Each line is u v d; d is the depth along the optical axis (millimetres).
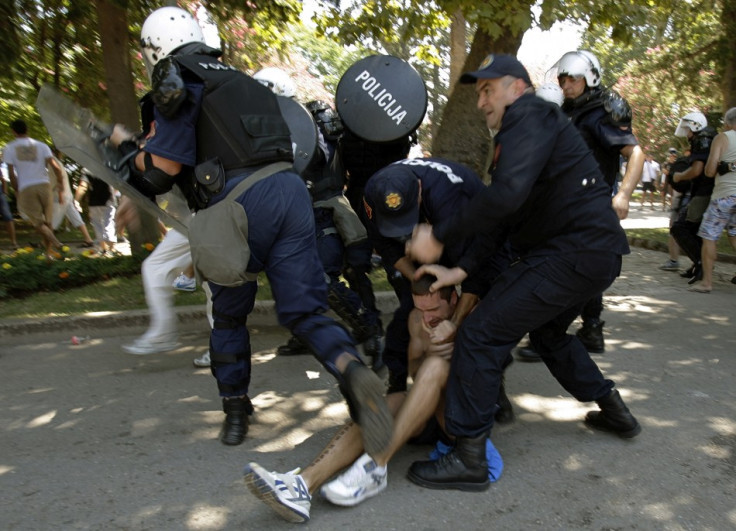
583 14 6477
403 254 3066
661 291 6965
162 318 3977
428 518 2631
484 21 5773
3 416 3674
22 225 14695
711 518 2613
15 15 7258
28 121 14680
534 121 2592
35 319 5199
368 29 8031
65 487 2896
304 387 4113
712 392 3955
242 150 2832
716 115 17750
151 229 7516
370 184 2881
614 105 4023
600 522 2590
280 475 2555
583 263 2723
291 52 19359
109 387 4109
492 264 3205
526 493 2809
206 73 2840
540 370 4336
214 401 3875
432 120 18062
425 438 3189
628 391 3971
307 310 2799
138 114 7324
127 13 7172
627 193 3973
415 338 3066
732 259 8742
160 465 3096
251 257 2873
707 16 15242
